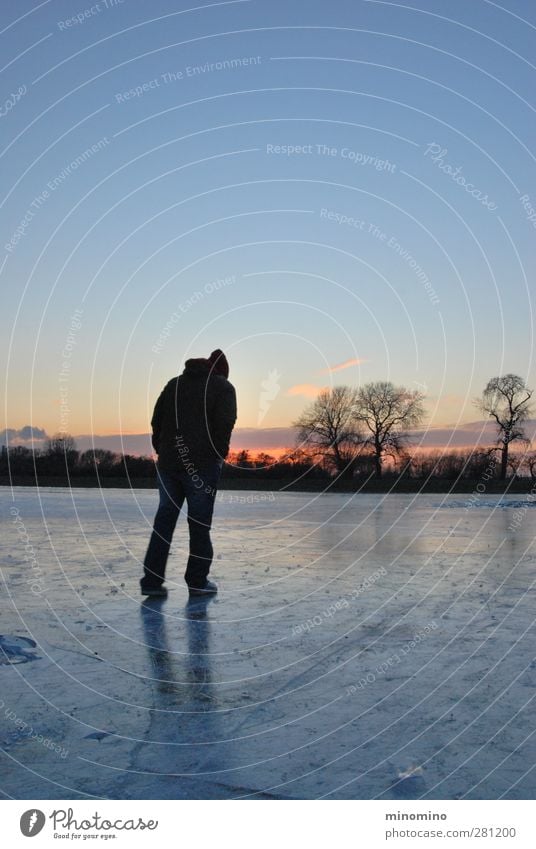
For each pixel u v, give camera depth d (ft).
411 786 7.25
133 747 8.13
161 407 18.15
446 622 13.71
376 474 93.97
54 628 13.30
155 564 16.60
